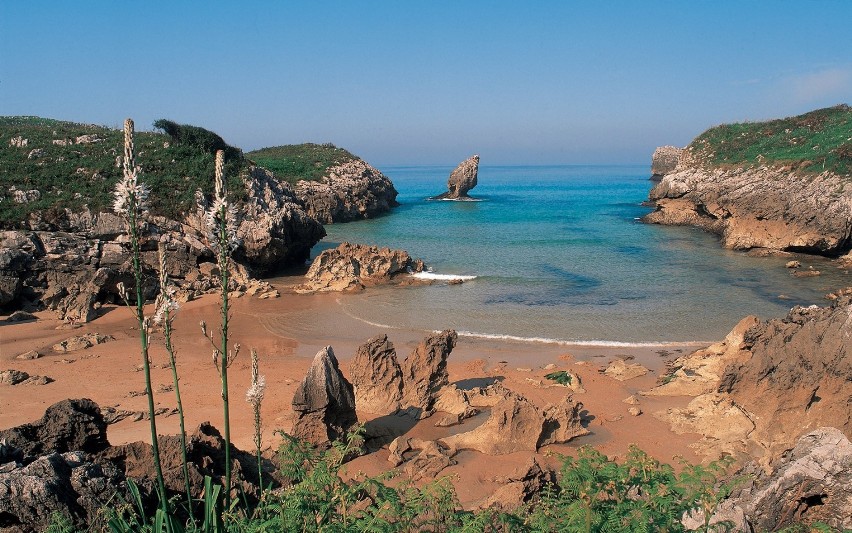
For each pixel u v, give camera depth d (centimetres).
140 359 2895
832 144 7300
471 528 881
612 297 4141
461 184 12825
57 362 2842
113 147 5747
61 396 2397
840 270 5031
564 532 838
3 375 2555
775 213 5903
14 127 6662
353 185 9831
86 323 3534
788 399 1811
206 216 727
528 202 12181
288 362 2906
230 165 5731
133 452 1302
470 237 7106
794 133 8712
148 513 1077
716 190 7294
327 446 1828
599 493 925
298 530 871
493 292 4331
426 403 2212
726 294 4191
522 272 5000
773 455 1727
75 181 4884
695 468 976
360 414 2183
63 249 3988
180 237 4488
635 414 2191
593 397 2388
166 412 2244
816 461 1107
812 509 1093
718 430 1977
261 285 4394
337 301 4131
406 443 1931
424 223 8775
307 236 5603
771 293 4212
